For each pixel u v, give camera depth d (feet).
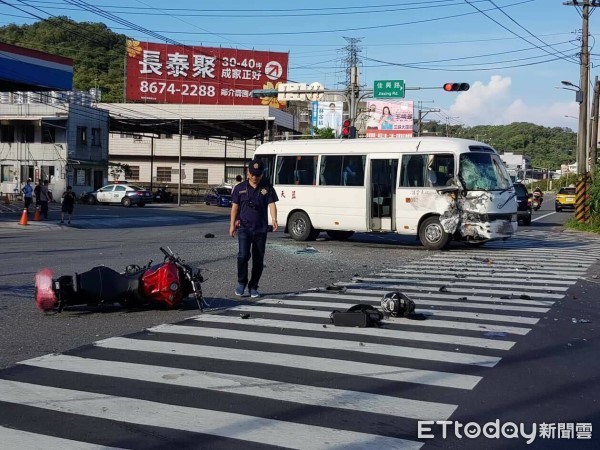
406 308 32.07
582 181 106.52
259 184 37.35
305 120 280.92
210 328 29.63
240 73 214.90
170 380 21.86
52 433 17.35
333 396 20.42
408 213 67.97
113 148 232.53
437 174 66.64
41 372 22.74
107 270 32.73
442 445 16.97
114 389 20.94
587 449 17.04
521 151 501.97
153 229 96.84
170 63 212.43
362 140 72.18
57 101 171.83
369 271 50.19
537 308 35.47
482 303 36.65
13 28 206.59
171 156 231.71
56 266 49.93
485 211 64.49
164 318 31.83
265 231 37.58
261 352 25.45
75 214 126.21
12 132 174.40
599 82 130.82
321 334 28.55
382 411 19.22
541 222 124.77
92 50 212.64
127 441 16.87
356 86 139.64
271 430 17.65
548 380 22.61
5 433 17.33
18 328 29.53
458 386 21.66
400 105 219.61
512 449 16.93
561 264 55.83
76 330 29.19
